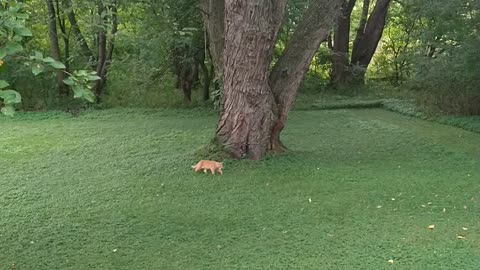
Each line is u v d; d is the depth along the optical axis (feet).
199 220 15.24
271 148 22.56
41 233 14.38
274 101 22.09
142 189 18.28
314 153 23.32
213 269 12.08
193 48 35.17
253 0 19.80
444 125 31.17
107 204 16.74
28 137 27.35
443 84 33.24
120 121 32.42
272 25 20.54
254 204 16.57
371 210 15.88
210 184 18.70
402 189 17.94
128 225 14.93
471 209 15.90
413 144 25.66
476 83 31.81
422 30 35.58
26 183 19.12
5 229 14.67
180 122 31.73
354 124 31.50
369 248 13.07
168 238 13.96
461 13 30.66
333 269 11.95
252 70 20.77
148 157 22.80
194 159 21.81
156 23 31.81
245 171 20.13
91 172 20.58
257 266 12.17
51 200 17.19
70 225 14.94
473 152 23.80
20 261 12.67
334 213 15.65
